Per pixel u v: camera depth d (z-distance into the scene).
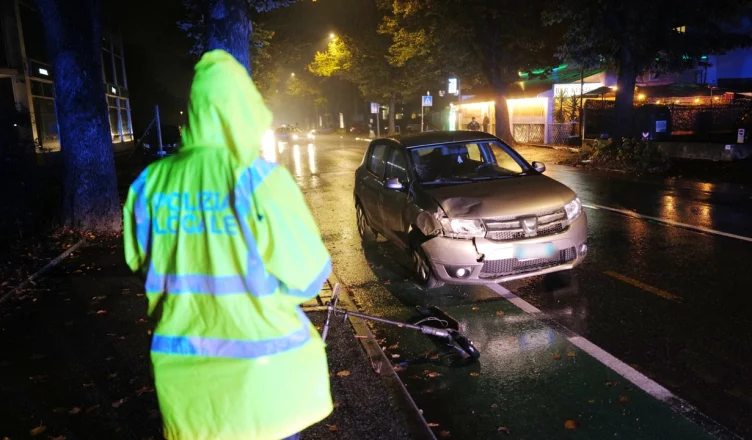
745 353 4.35
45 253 8.09
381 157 7.91
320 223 10.30
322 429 3.40
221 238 1.70
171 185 1.78
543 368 4.28
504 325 5.15
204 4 8.18
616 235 8.27
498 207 5.70
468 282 5.65
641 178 14.58
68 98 9.45
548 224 5.71
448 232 5.65
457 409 3.77
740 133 16.12
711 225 8.62
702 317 5.08
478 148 7.27
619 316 5.21
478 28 23.67
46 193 11.16
